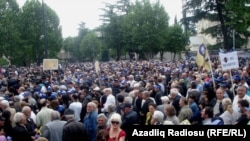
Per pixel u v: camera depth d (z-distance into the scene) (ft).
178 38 249.34
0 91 59.41
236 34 138.51
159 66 134.82
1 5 195.72
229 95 40.96
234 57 41.16
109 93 41.04
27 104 37.29
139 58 282.77
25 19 227.40
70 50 423.64
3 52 198.90
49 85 66.44
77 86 55.47
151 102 34.30
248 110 27.12
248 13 70.69
